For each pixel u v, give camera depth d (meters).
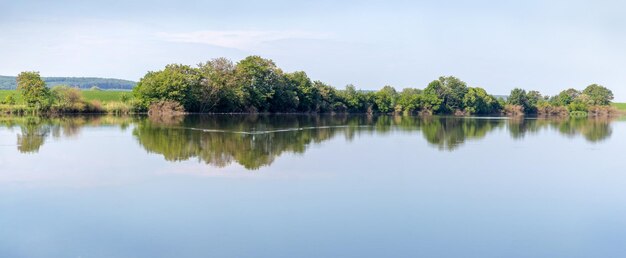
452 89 154.25
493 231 18.83
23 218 19.58
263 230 18.30
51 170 29.22
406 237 17.84
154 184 25.58
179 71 99.56
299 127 67.50
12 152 36.38
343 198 23.22
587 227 19.58
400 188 25.67
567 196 24.89
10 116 77.69
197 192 23.89
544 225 19.75
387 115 133.88
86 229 18.27
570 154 41.19
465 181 28.09
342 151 39.94
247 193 23.86
